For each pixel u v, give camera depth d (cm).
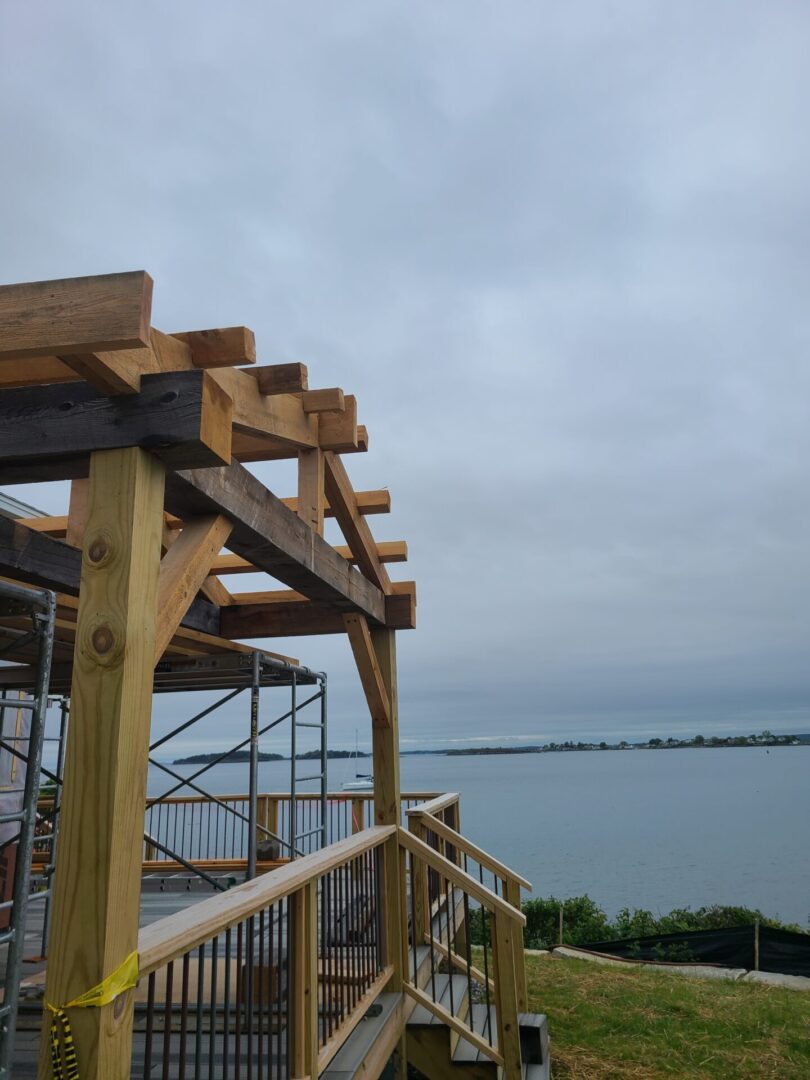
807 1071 563
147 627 204
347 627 484
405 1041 454
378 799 503
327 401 380
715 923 1331
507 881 552
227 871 846
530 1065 469
